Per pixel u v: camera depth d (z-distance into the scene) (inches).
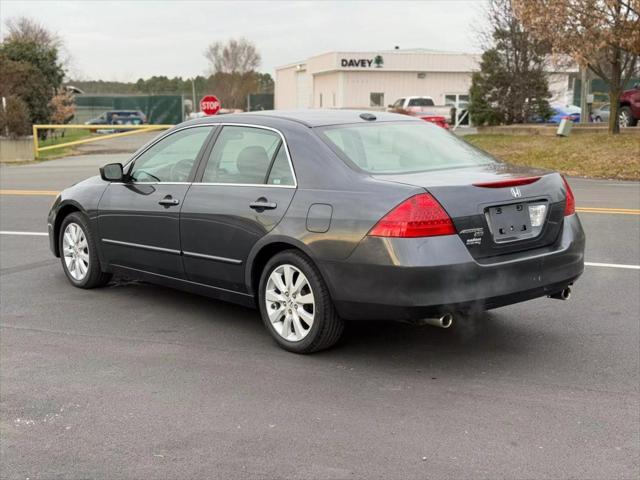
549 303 254.5
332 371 193.3
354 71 2145.7
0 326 237.0
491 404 170.6
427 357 203.0
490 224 186.1
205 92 3046.3
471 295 180.5
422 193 179.2
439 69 2172.7
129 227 252.5
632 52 765.3
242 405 172.2
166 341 220.4
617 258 322.7
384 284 180.4
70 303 263.7
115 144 1386.6
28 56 1457.9
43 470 142.9
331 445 151.0
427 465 141.9
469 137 1033.5
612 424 158.9
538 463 142.0
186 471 141.4
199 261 228.1
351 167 196.1
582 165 724.0
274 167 210.5
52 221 293.1
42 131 1327.5
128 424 162.9
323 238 190.2
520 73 1155.3
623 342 213.5
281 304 207.3
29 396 179.5
